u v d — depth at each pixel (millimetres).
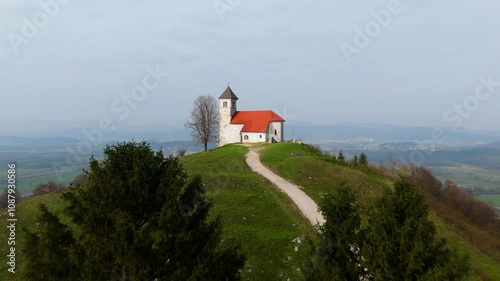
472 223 63188
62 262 14742
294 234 31000
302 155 59469
